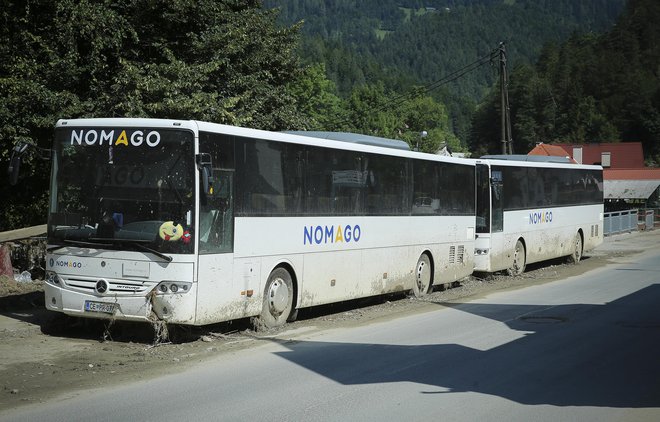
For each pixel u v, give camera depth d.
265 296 12.34
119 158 10.88
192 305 10.55
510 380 9.05
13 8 20.08
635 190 76.88
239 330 12.51
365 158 15.10
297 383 8.74
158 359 10.04
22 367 9.37
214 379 8.91
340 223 14.27
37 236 17.89
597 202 30.39
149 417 7.16
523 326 13.48
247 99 22.77
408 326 13.44
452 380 9.02
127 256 10.66
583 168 28.97
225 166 11.21
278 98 23.98
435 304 16.64
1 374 8.96
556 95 142.25
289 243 12.76
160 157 10.73
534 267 26.92
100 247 10.79
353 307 16.23
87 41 20.36
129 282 10.66
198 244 10.61
